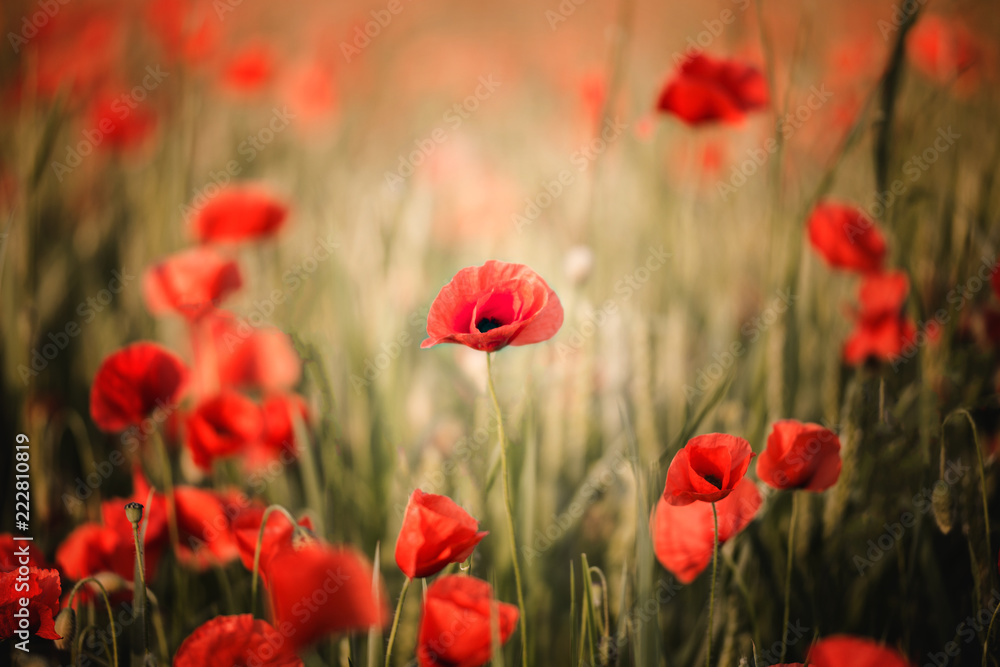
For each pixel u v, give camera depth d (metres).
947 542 1.84
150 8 3.41
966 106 2.59
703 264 2.67
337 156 3.62
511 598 1.84
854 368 2.00
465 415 2.06
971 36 2.60
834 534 1.82
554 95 4.63
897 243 2.02
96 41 3.30
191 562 1.85
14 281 2.08
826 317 2.12
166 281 1.98
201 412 1.88
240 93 3.52
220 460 1.98
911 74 2.55
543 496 1.94
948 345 1.92
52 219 2.73
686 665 1.81
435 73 5.00
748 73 2.06
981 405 1.86
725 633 1.76
